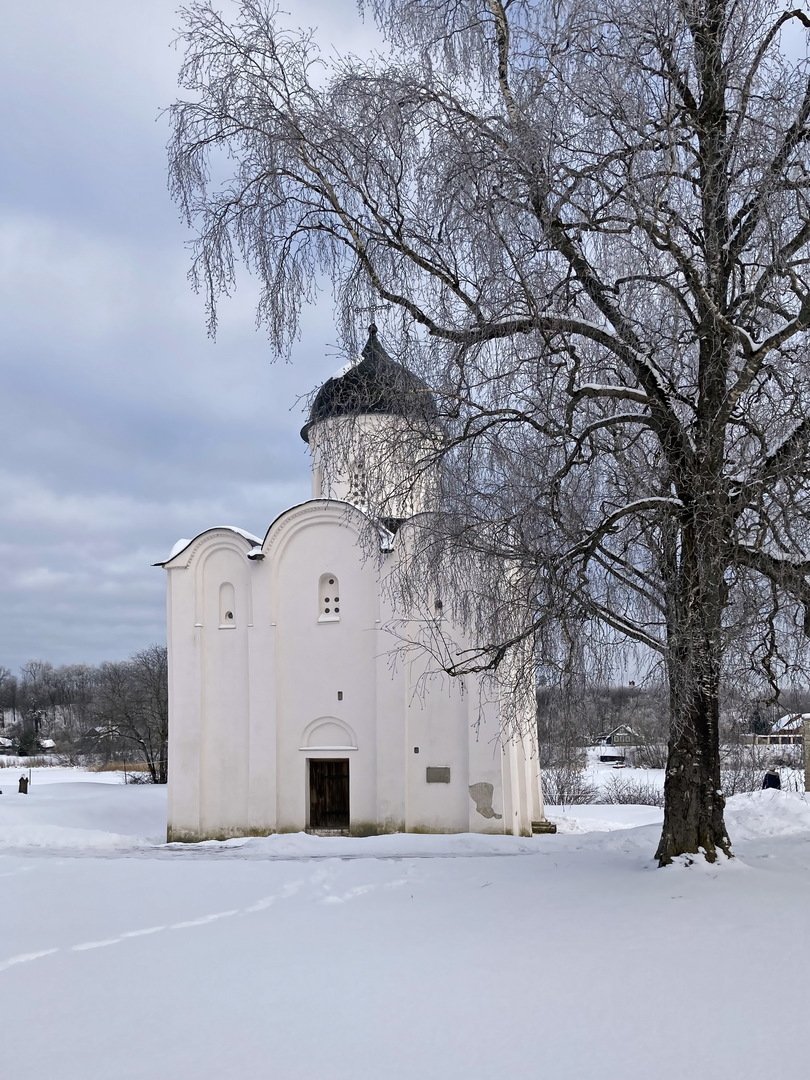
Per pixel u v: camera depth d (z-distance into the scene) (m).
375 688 31.02
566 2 12.84
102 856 25.31
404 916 13.16
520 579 14.72
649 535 14.59
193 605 33.22
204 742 32.66
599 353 14.80
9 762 113.75
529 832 32.34
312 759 31.73
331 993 9.38
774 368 13.75
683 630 13.24
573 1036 7.91
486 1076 7.12
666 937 11.05
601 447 14.80
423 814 30.00
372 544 16.30
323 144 14.20
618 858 17.45
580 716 15.22
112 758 93.50
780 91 12.89
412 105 13.99
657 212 12.98
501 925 12.21
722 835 15.07
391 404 14.46
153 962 10.97
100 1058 7.77
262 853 25.97
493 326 13.55
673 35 12.61
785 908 12.14
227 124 14.34
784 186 12.55
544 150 12.70
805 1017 8.16
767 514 13.70
